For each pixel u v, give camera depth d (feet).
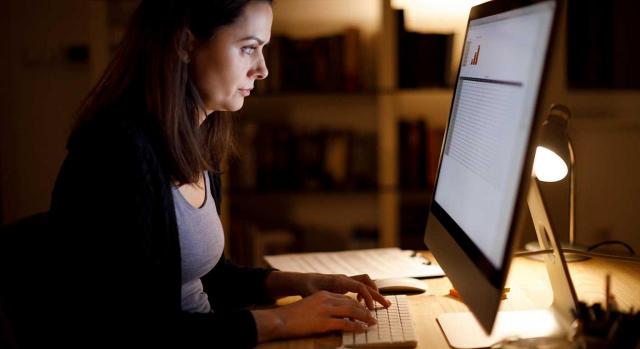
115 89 4.04
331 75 9.46
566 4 9.06
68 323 3.61
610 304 3.21
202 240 4.25
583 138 8.63
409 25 10.09
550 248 3.77
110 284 3.58
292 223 10.69
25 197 11.09
